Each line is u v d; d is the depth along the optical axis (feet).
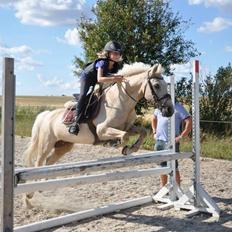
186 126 23.93
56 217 20.33
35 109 92.94
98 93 23.04
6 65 14.76
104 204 24.00
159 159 21.30
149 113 67.26
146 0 69.62
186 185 29.45
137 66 22.58
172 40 71.46
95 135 23.18
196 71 22.74
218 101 59.41
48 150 25.11
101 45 70.08
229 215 21.84
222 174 34.32
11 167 15.23
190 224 20.13
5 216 15.17
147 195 26.12
